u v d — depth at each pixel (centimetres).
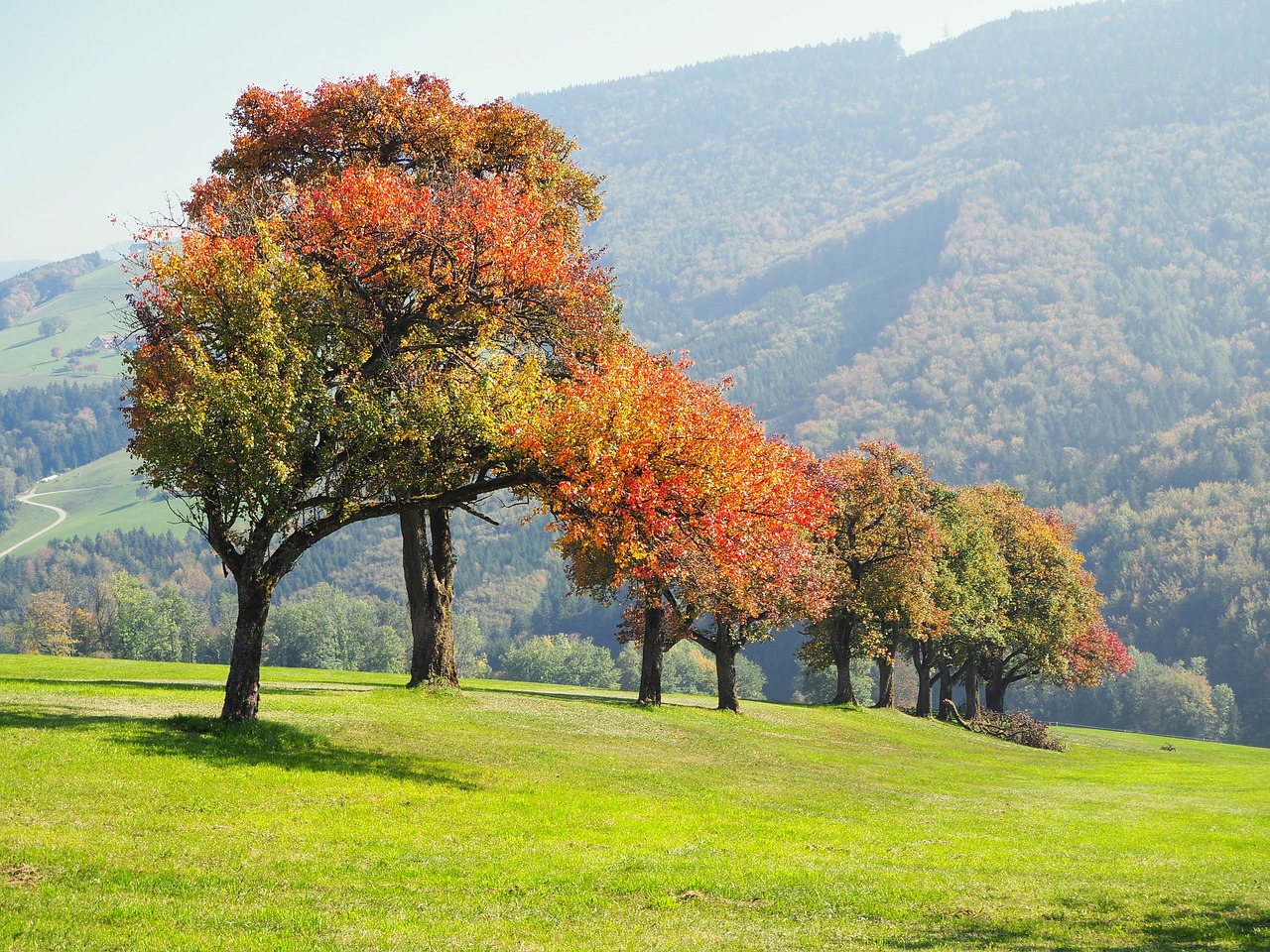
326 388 2836
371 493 2880
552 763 3322
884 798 3588
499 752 3350
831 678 13938
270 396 2608
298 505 2789
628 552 2677
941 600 7562
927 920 1650
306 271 2819
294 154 3800
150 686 4219
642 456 2555
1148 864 2511
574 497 2634
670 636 5912
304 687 4747
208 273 2720
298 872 1677
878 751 5484
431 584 4403
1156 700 17838
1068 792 4503
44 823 1823
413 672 4394
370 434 2703
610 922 1495
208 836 1873
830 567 6191
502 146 4006
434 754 3145
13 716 2741
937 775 4694
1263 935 1602
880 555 6975
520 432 2638
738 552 2670
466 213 2877
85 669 5334
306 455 2833
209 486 2759
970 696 9200
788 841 2478
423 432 2733
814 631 7956
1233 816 3831
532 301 3008
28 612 16925
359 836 2023
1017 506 9350
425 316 2934
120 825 1884
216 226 2934
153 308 2869
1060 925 1644
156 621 16525
